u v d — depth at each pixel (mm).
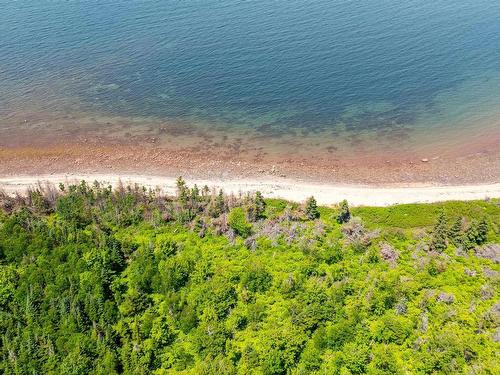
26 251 75500
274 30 168375
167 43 161125
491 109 125750
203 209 89062
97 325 64250
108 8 197750
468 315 68375
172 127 119938
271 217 87375
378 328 65375
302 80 137000
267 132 118062
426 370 60969
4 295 68562
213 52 153500
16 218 81562
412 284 72375
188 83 137125
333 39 160625
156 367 62125
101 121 122312
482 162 108500
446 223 83500
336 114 124125
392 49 153750
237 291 71750
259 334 65438
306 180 102750
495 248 80062
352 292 71500
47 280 70062
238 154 110812
